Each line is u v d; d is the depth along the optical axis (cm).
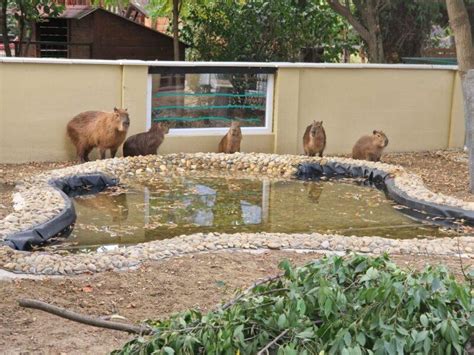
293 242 696
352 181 1105
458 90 1350
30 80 1120
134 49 1501
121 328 333
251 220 860
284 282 342
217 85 1228
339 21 1781
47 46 1534
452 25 1052
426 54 1650
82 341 457
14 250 635
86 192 982
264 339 306
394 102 1316
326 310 301
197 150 1232
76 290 553
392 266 325
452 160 1262
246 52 1584
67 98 1145
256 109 1255
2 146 1122
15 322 483
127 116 1099
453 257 672
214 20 1583
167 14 1809
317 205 945
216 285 572
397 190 978
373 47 1479
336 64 1270
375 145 1173
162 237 778
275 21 1573
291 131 1266
